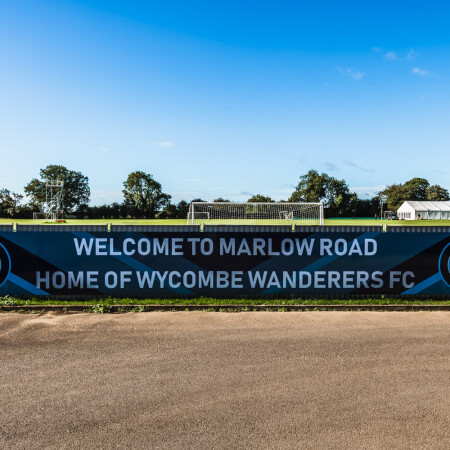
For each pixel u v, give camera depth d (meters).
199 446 3.46
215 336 6.47
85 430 3.70
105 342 6.16
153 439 3.56
